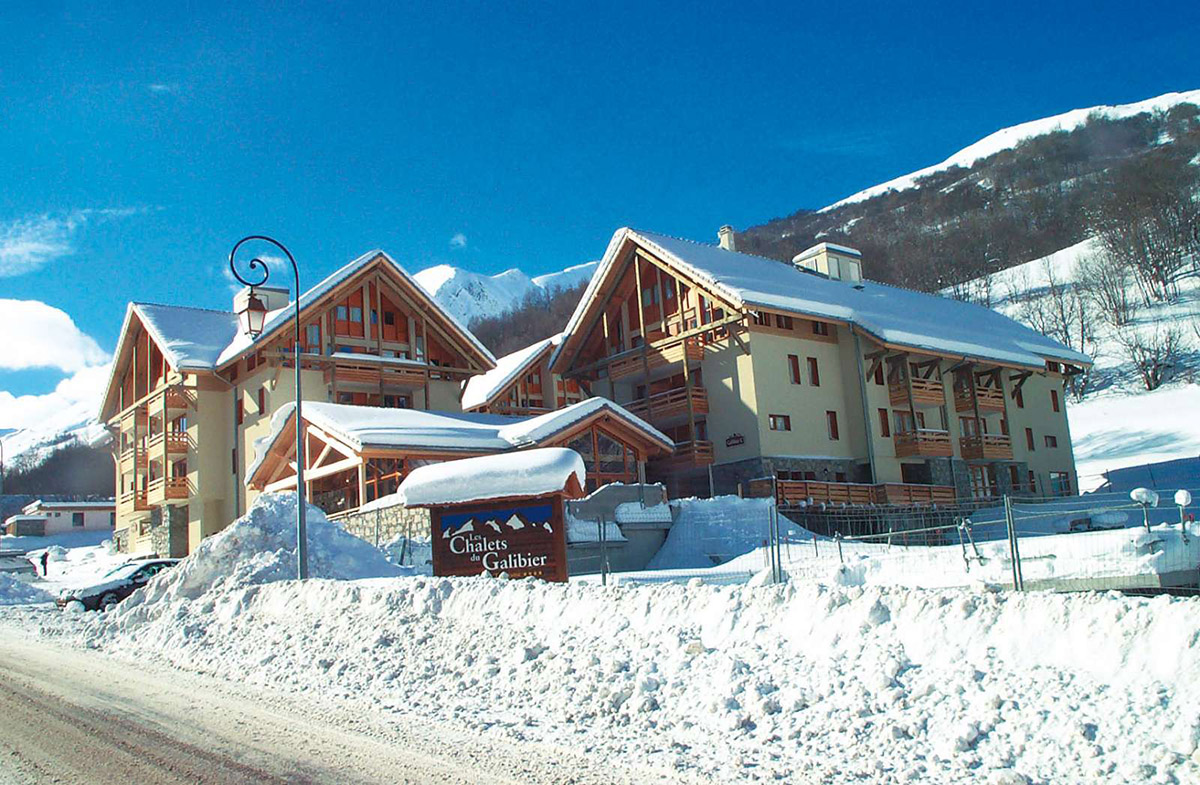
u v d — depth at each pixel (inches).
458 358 1958.7
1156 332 3297.2
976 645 358.6
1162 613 326.0
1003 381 2054.6
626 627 462.0
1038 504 1633.9
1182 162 5565.9
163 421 1884.8
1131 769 275.4
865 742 317.4
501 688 431.2
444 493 681.6
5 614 997.2
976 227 5994.1
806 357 1718.8
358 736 368.8
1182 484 1675.7
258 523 863.1
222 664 560.4
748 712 353.4
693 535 1221.7
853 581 806.5
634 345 1866.4
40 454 5816.9
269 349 1699.1
